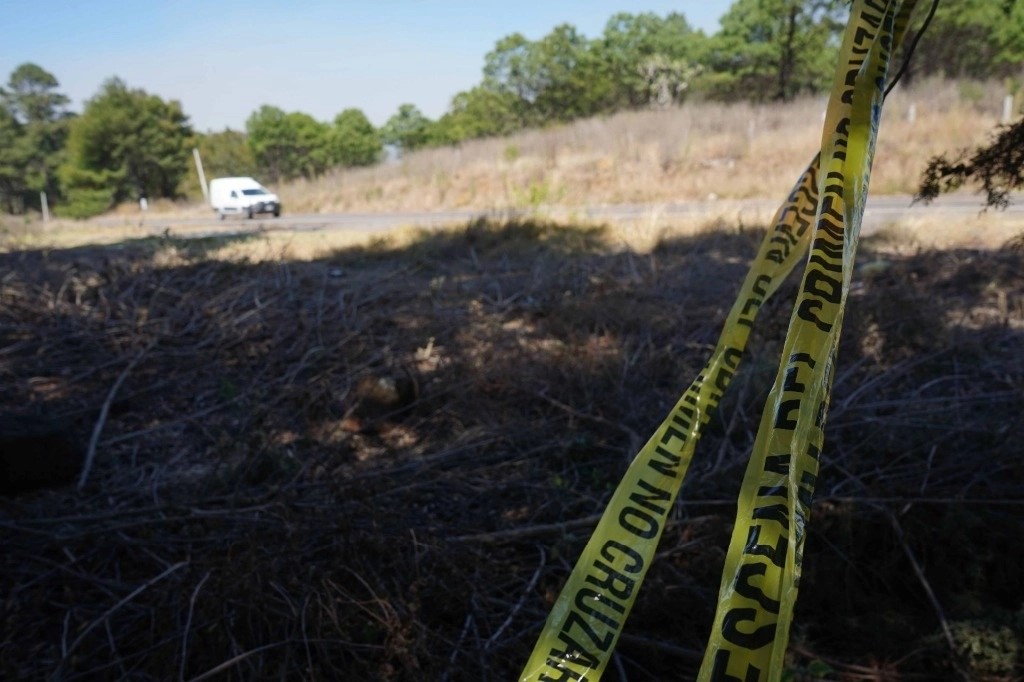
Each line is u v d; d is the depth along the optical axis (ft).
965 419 13.44
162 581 10.05
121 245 44.09
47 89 218.79
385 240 41.65
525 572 10.44
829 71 93.45
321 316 23.38
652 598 9.22
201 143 168.14
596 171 70.69
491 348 19.89
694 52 118.21
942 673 8.36
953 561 9.87
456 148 94.02
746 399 14.52
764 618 3.31
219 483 13.34
